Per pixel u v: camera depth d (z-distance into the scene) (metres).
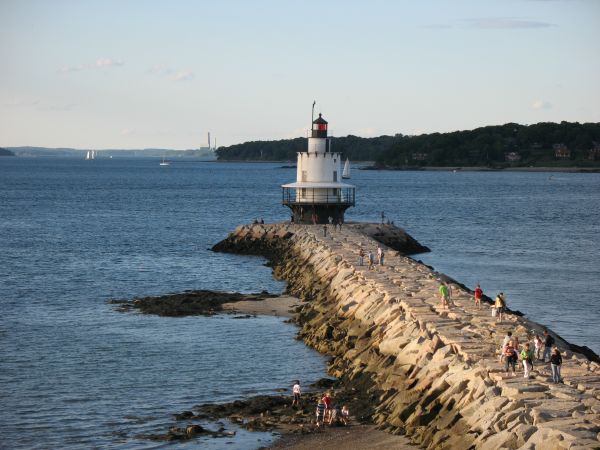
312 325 86.56
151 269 133.62
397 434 53.78
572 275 127.38
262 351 78.94
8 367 73.94
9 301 104.62
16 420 60.47
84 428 58.88
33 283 119.00
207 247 163.88
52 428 58.88
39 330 88.19
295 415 59.84
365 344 72.94
